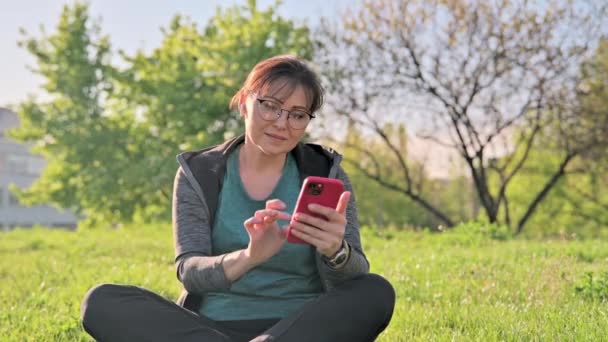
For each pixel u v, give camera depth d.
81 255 9.80
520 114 18.59
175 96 20.48
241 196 2.62
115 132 23.03
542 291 4.92
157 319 2.26
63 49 23.98
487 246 10.18
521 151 27.44
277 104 2.42
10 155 45.44
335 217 2.19
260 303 2.54
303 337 2.22
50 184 25.05
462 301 4.66
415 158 22.23
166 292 5.38
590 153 19.86
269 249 2.24
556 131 20.22
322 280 2.54
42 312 4.52
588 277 4.96
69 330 3.84
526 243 9.97
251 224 2.17
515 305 4.55
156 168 20.69
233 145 2.69
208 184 2.60
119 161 22.64
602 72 18.41
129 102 23.47
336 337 2.27
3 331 3.84
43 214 47.69
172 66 22.08
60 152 23.72
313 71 2.47
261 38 20.41
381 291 2.36
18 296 5.37
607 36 17.81
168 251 10.40
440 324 3.97
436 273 6.25
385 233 13.51
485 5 18.14
